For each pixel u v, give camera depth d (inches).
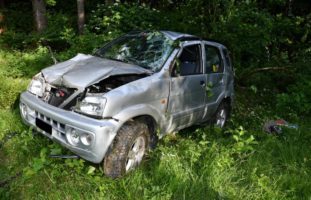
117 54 196.1
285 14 494.6
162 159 170.1
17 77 288.8
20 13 541.0
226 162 176.6
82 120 143.6
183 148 190.9
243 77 387.2
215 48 235.1
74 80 155.4
